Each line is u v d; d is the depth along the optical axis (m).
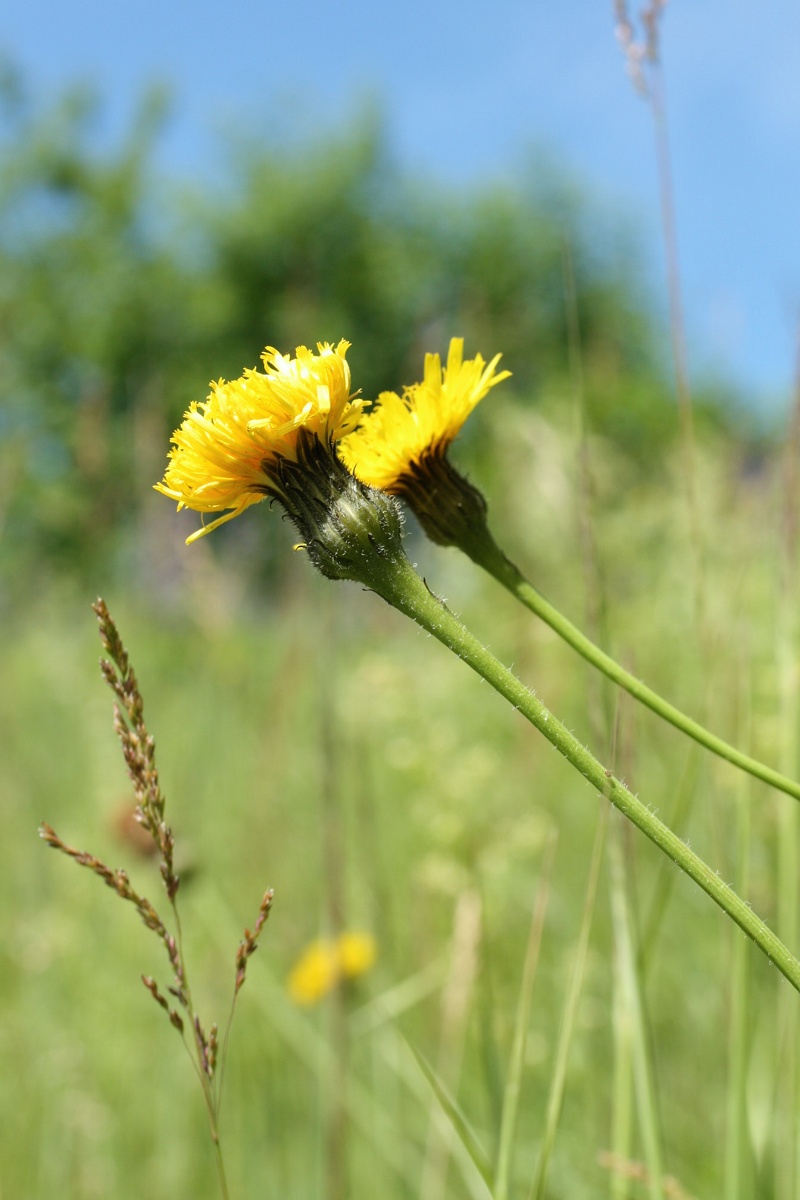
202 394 24.28
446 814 3.02
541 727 1.08
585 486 1.86
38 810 4.38
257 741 4.16
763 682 2.63
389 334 26.80
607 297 28.31
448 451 1.42
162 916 3.49
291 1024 2.91
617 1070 1.80
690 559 3.81
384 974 2.99
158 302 26.62
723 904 1.00
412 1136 2.72
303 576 4.10
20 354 24.64
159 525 5.66
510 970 2.88
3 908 3.86
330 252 27.31
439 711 4.13
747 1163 1.81
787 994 1.92
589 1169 2.35
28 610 6.98
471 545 1.38
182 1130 3.01
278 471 1.27
